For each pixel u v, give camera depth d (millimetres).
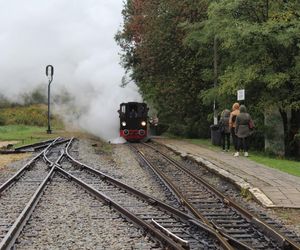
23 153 27094
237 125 21812
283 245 8719
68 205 12688
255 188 14070
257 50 26016
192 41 32562
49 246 8883
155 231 9352
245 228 10273
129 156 25625
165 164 21859
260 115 27578
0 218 11180
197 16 35344
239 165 19016
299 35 24359
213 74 32156
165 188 15391
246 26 24969
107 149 30641
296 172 17281
